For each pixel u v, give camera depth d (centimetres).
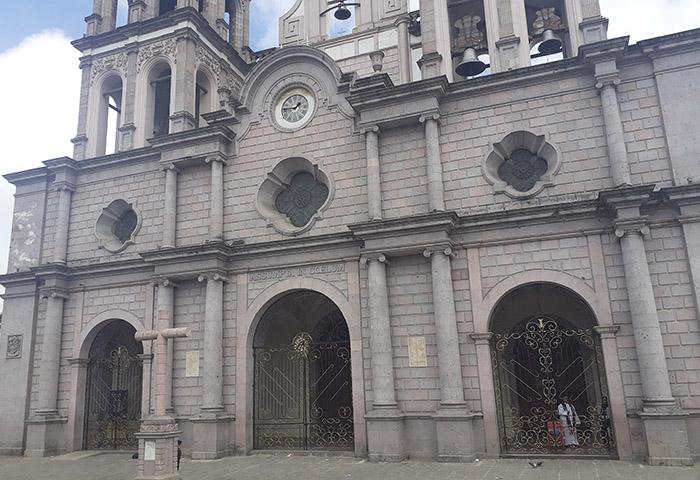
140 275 2323
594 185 1812
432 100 1989
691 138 1744
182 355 2158
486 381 1773
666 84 1805
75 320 2394
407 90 1995
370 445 1795
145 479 1373
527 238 1820
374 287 1894
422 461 1752
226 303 2153
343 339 2561
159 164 2422
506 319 2292
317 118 2208
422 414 1802
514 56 2162
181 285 2227
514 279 1817
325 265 2052
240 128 2317
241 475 1627
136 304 2308
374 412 1812
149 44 2759
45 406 2286
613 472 1474
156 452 1402
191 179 2338
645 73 1841
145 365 2217
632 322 1661
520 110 1950
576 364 2209
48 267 2386
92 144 2716
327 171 2138
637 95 1834
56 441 2273
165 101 2930
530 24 2573
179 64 2659
